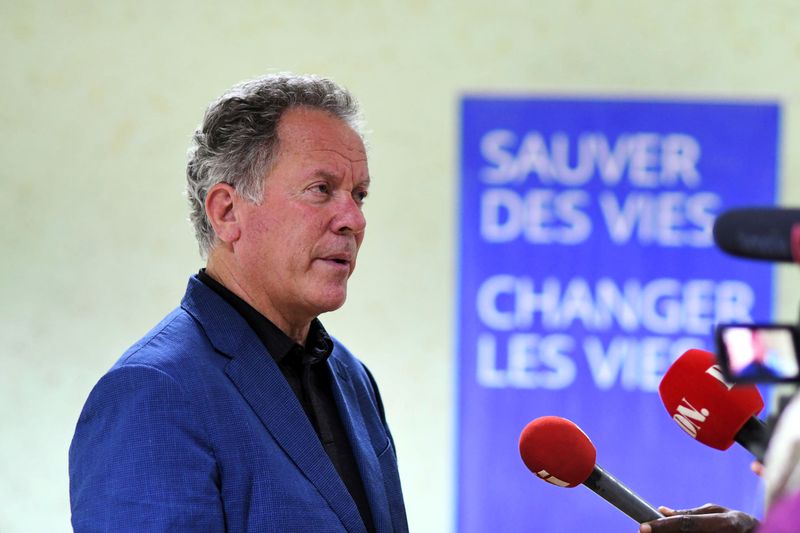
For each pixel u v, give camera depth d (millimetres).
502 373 5711
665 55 5738
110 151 5797
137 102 5789
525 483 5711
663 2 5738
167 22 5770
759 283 5621
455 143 5750
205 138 2178
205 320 2102
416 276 5777
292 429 2045
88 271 5809
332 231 2117
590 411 5688
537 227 5699
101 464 1887
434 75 5762
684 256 5672
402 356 5797
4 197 5801
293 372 2193
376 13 5762
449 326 5777
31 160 5809
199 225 2217
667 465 5668
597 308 5680
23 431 5809
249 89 2174
